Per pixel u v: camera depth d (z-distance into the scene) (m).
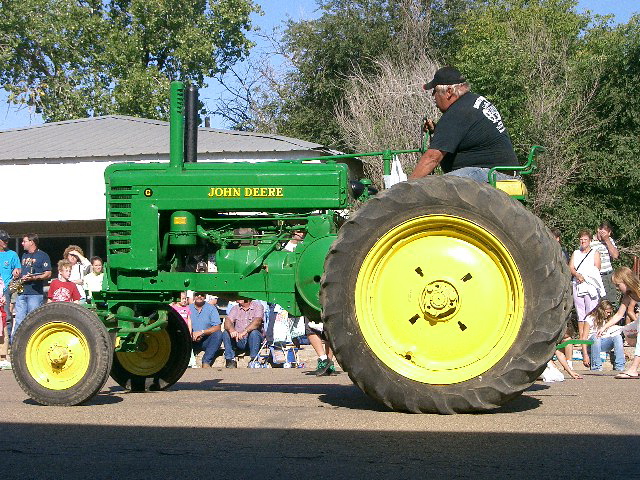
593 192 28.50
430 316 5.85
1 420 5.89
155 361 7.73
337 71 38.78
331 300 5.88
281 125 40.69
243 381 9.20
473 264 5.84
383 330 5.91
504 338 5.75
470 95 6.55
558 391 7.52
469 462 4.34
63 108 36.97
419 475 4.11
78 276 14.19
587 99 28.20
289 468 4.29
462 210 5.78
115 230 7.02
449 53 38.66
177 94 7.04
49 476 4.27
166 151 20.02
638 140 27.47
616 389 7.72
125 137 22.05
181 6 39.94
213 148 20.12
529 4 39.62
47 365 6.63
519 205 5.77
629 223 27.58
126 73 38.69
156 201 6.94
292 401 6.63
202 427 5.39
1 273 13.45
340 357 5.86
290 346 13.05
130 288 7.03
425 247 5.91
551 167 27.89
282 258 6.87
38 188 20.03
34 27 36.97
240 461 4.46
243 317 13.01
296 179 6.75
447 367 5.80
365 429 5.21
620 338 11.74
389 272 5.95
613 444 4.72
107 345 6.57
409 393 5.75
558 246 5.87
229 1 40.47
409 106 31.02
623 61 27.80
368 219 5.89
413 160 29.12
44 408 6.43
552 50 30.53
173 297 7.09
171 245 7.06
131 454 4.69
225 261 6.91
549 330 5.64
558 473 4.11
